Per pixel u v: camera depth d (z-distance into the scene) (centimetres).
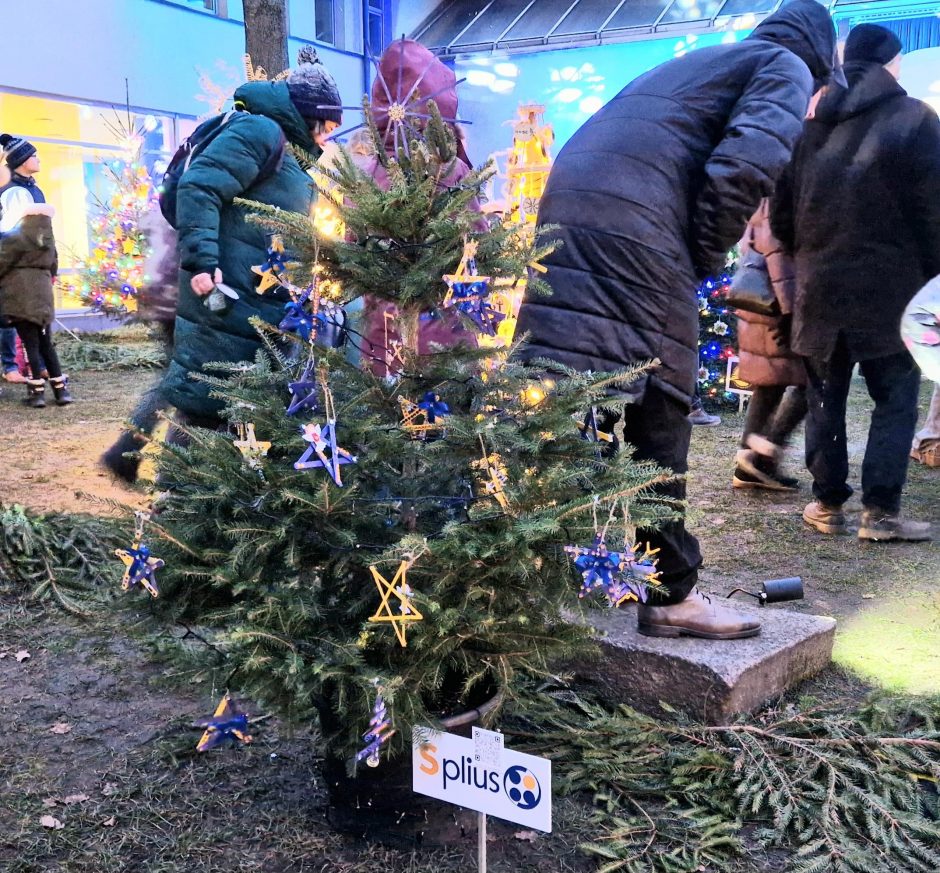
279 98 380
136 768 288
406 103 336
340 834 255
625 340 288
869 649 369
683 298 293
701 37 1063
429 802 251
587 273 289
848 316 479
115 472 500
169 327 491
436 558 216
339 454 216
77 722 315
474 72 1193
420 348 284
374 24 1332
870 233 462
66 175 1312
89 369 1018
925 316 446
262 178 382
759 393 587
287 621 218
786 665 324
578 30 1141
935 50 465
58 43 1221
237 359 389
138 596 240
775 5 1022
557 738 294
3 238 760
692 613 320
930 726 293
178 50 1384
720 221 286
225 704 232
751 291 518
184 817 263
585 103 1155
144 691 335
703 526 536
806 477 638
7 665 355
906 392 491
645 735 292
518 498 221
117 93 1301
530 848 251
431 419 232
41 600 405
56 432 715
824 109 452
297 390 231
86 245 1338
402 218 226
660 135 291
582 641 238
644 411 298
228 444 236
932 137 436
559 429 233
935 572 459
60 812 265
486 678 249
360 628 229
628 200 287
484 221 255
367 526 235
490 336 229
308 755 293
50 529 442
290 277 239
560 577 227
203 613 240
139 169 1027
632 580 216
